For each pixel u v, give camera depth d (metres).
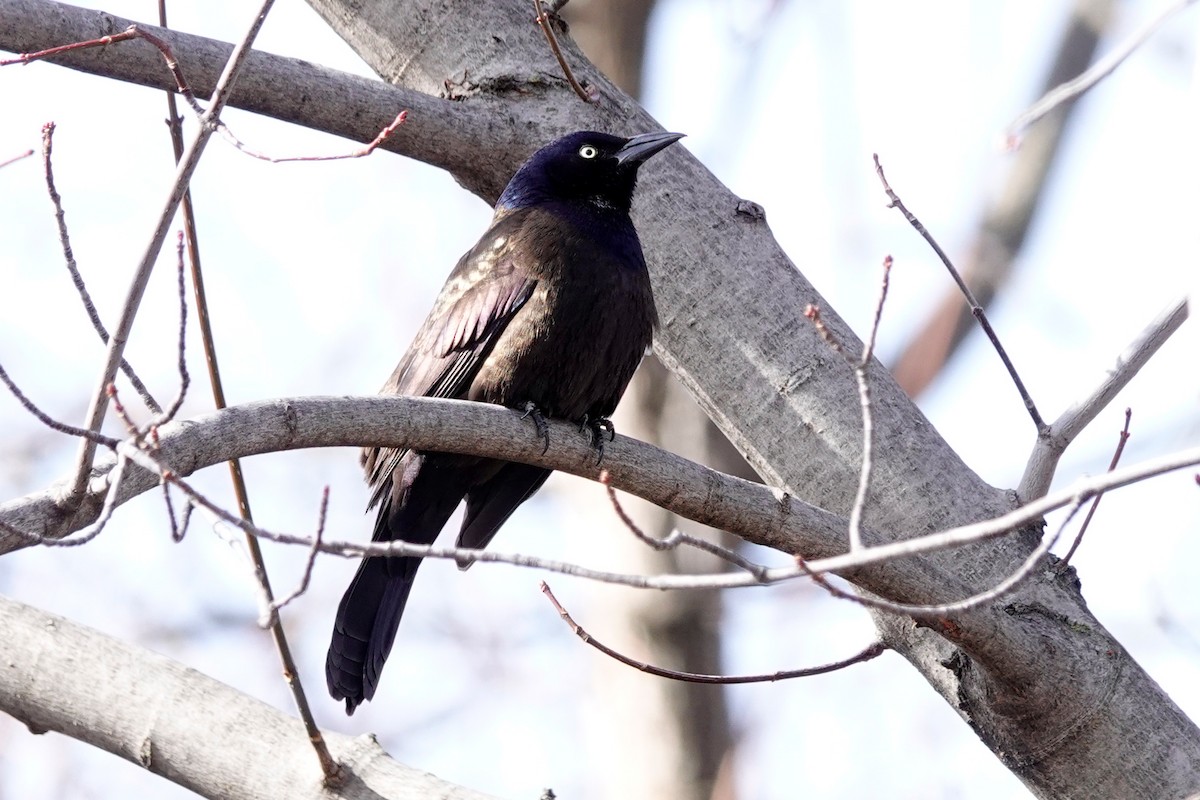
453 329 11.14
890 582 8.73
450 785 8.17
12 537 6.58
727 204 11.09
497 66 11.44
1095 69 6.46
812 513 8.76
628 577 6.29
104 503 6.98
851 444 10.13
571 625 9.46
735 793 17.77
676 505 8.83
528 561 6.39
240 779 8.25
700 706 18.23
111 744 8.50
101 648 8.62
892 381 10.47
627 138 11.40
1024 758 9.37
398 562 11.09
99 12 9.70
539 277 10.91
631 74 18.28
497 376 10.98
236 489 8.31
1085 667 9.14
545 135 11.35
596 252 10.92
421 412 8.35
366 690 10.78
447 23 11.56
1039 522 9.72
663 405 18.64
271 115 10.36
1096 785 9.15
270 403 7.68
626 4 18.06
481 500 11.50
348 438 8.03
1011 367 9.59
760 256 10.87
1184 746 9.10
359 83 10.54
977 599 6.57
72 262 7.25
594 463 8.81
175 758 8.38
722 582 6.22
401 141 10.86
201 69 9.89
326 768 8.10
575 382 11.03
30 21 9.47
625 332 10.95
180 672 8.58
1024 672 9.05
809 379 10.37
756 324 10.62
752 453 10.57
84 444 6.80
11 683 8.60
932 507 9.88
